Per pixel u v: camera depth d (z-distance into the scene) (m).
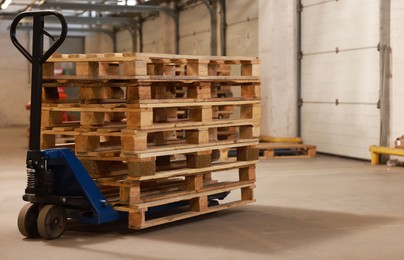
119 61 5.80
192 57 6.27
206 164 6.48
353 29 12.36
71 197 5.80
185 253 5.23
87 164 6.09
